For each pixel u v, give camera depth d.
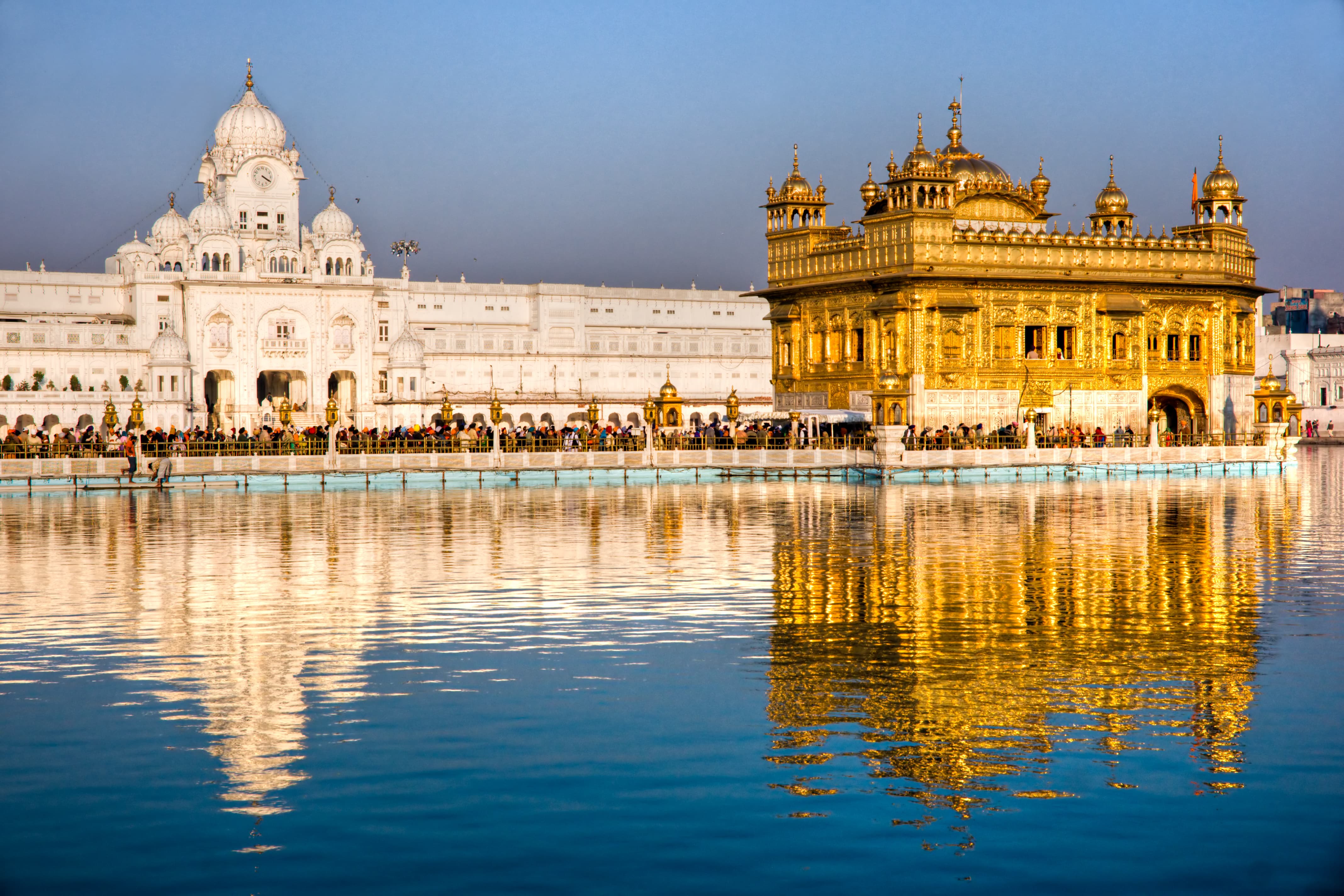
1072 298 89.69
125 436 77.06
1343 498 61.12
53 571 36.38
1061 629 27.67
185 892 14.69
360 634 27.41
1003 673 23.78
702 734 20.06
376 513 54.16
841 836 16.09
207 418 135.75
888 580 34.31
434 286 152.50
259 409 139.00
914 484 72.12
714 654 25.36
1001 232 89.62
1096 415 90.62
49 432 120.62
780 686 22.89
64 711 21.38
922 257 85.38
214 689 22.75
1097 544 41.97
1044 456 76.94
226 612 29.95
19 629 27.89
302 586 33.69
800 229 95.69
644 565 37.41
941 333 85.94
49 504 59.03
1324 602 30.88
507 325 155.50
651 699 22.09
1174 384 93.31
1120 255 90.94
